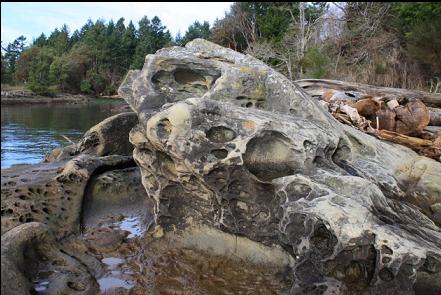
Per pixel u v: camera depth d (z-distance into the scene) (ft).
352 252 13.69
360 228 13.64
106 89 141.49
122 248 17.56
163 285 15.08
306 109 18.79
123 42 144.87
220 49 21.95
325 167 16.76
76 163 21.52
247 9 111.86
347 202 14.42
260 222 16.28
